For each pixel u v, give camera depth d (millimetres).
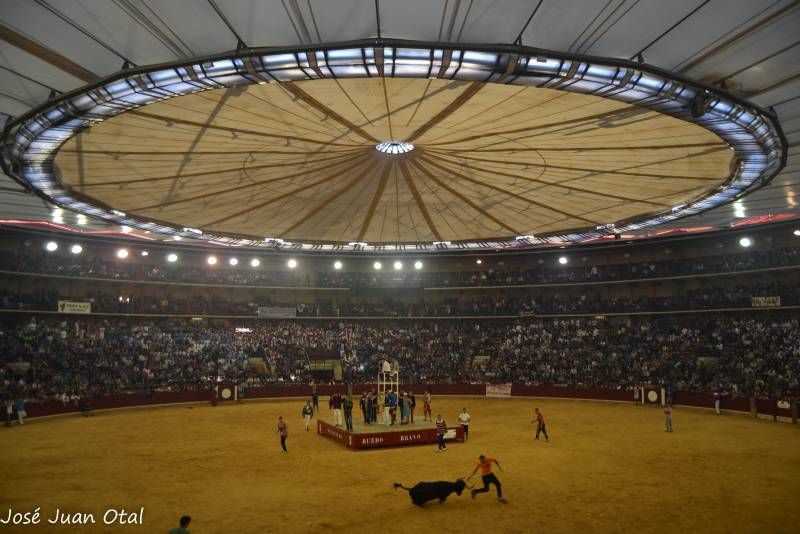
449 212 39844
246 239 46781
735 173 28859
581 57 17359
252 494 20688
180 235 43406
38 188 30250
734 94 20625
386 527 16969
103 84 18469
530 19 15727
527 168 30312
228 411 47281
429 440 31125
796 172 31359
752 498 19797
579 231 44438
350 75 17953
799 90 20500
